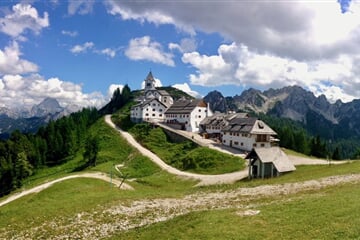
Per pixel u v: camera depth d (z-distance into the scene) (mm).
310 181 49125
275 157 66625
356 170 53062
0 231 35750
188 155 97438
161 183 77000
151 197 46906
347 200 31047
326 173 54688
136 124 150375
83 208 40906
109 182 77125
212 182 71250
